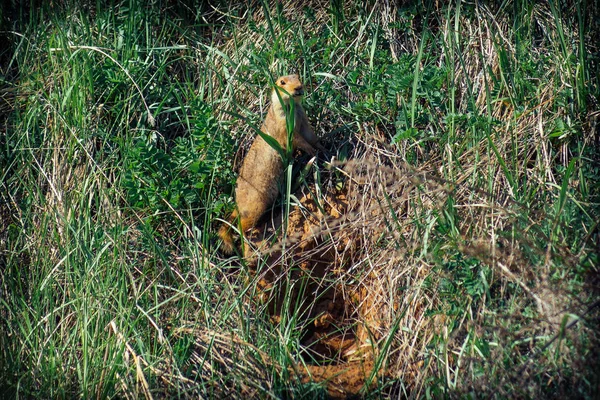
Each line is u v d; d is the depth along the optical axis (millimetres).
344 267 1633
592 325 1347
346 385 1514
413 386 1486
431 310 1503
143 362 1507
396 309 1551
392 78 1680
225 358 1525
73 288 1589
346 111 1696
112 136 1730
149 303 1583
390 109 1680
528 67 1668
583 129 1611
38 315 1565
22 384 1518
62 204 1670
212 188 1663
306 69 1740
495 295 1475
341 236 1626
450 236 1507
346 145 1681
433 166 1616
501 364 1396
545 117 1632
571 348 1359
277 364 1514
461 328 1468
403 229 1575
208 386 1501
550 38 1720
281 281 1633
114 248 1596
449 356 1465
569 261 1369
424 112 1662
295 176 1689
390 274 1566
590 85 1643
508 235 1479
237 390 1484
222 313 1559
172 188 1634
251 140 1718
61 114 1724
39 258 1638
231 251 1651
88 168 1695
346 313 1630
